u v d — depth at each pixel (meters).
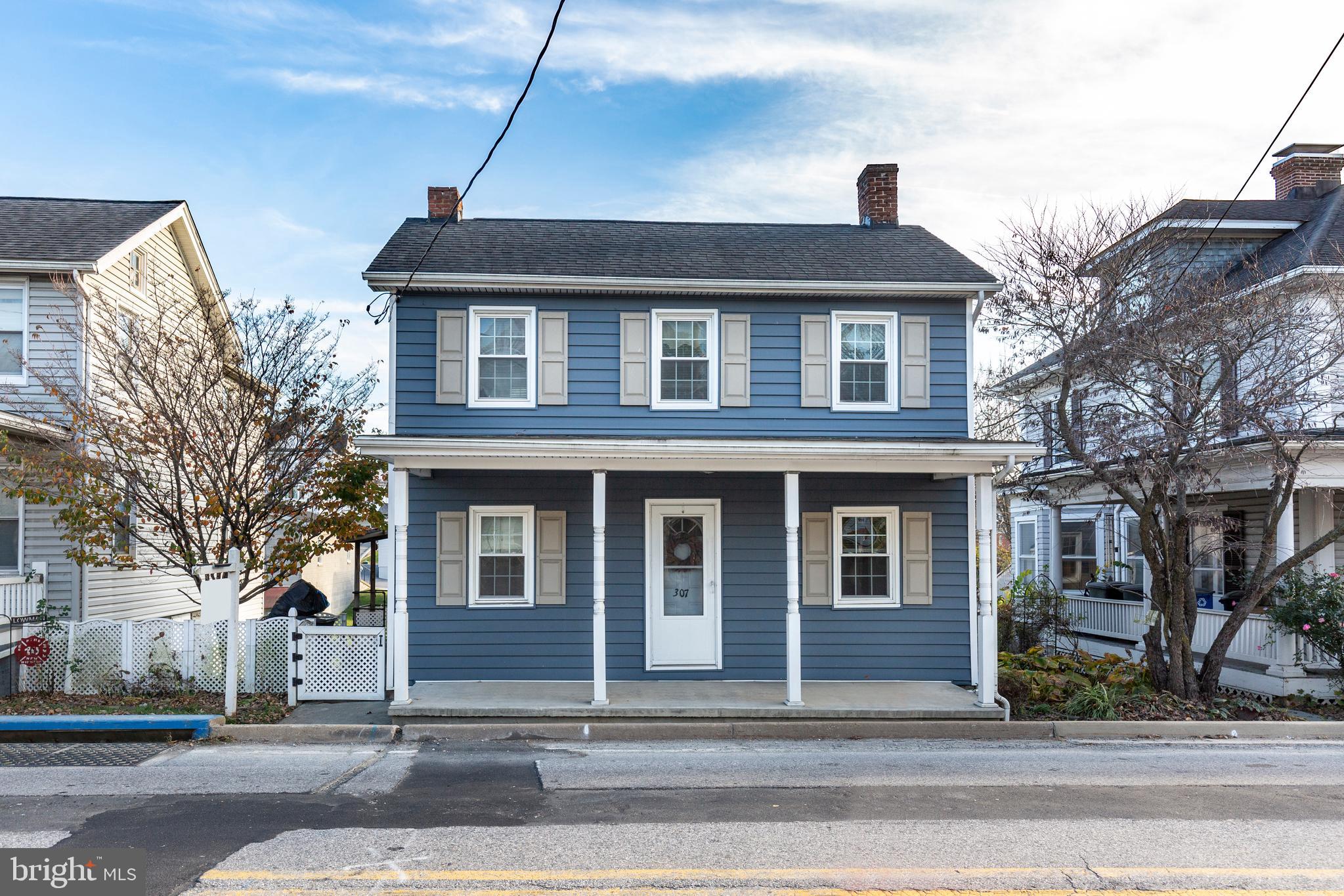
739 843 6.20
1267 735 10.59
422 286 12.27
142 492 13.66
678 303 12.73
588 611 12.42
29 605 12.27
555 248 13.48
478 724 10.22
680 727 10.16
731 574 12.59
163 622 11.84
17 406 13.57
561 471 12.50
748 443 10.89
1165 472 11.83
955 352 12.95
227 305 15.08
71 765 8.59
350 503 13.77
